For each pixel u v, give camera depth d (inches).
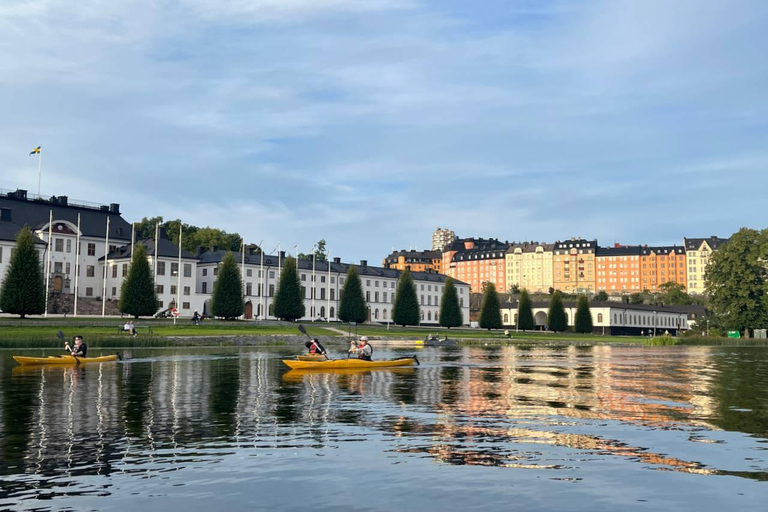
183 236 6530.5
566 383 1433.3
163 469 614.2
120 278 4931.1
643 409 1011.9
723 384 1427.2
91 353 2406.5
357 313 4938.5
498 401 1100.5
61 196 5221.5
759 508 507.5
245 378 1487.5
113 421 874.8
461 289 7273.6
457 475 595.5
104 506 508.1
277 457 662.5
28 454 673.6
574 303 6884.8
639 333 7165.4
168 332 3400.6
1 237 4347.9
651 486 563.8
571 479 583.2
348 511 498.0
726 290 4697.3
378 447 711.7
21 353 2308.1
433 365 1985.7
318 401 1087.6
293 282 4638.3
